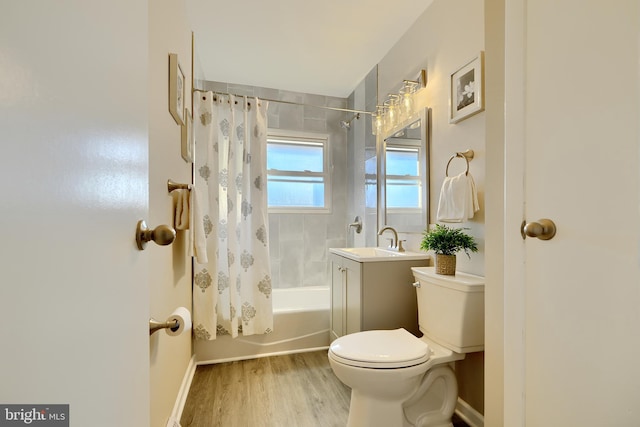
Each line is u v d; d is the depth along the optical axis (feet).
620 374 2.17
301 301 10.37
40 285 1.09
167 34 4.39
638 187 2.06
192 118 6.77
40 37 1.09
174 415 4.76
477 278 4.85
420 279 5.46
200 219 4.96
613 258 2.22
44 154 1.12
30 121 1.04
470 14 5.19
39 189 1.09
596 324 2.33
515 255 3.07
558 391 2.63
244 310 7.61
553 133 2.69
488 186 3.93
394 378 4.18
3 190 0.93
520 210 3.03
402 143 7.36
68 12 1.26
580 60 2.45
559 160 2.63
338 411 5.45
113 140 1.68
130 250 1.92
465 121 5.36
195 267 7.08
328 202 11.12
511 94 3.13
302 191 11.00
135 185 2.03
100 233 1.52
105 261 1.57
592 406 2.35
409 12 6.62
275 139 10.70
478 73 4.97
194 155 7.05
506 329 3.18
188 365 6.37
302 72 9.39
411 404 4.72
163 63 4.15
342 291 7.16
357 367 4.25
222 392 6.04
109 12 1.64
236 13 6.59
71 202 1.28
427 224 6.38
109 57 1.64
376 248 8.09
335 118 11.24
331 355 4.56
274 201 10.69
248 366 7.18
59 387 1.19
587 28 2.39
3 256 0.93
